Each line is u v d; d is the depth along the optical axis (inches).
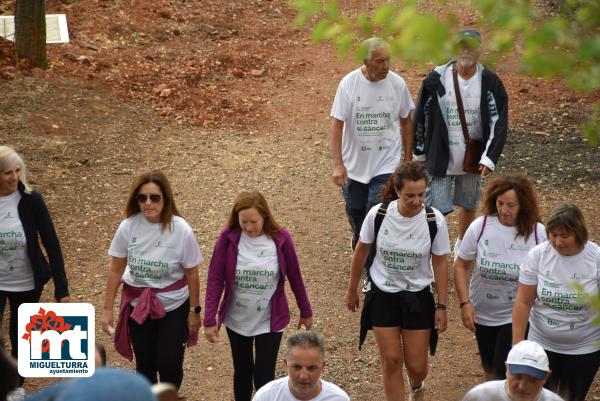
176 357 354.6
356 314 472.1
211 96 761.6
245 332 355.9
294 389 301.6
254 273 349.7
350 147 480.7
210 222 567.8
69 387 89.9
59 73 758.5
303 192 610.9
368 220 363.3
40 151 638.5
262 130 712.4
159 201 348.5
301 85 798.5
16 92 712.4
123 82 764.6
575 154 658.2
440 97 466.6
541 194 600.4
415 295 358.9
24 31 746.2
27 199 374.6
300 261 524.7
